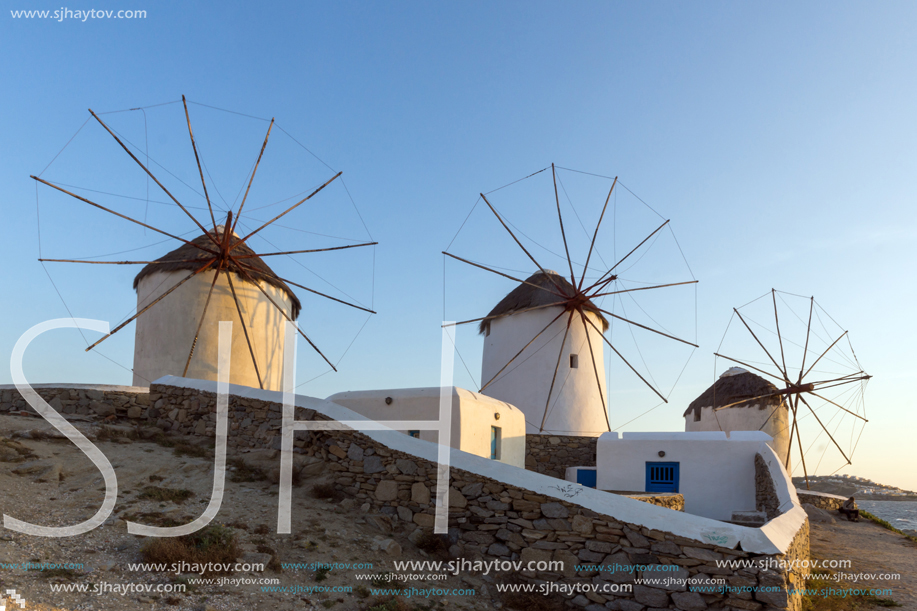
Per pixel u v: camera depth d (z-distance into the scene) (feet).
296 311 76.59
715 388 107.14
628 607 24.81
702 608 23.86
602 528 26.25
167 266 65.31
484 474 29.14
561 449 71.26
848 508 72.08
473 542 28.37
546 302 82.17
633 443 59.62
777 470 48.32
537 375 80.79
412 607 23.30
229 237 60.85
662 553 25.03
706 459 57.41
